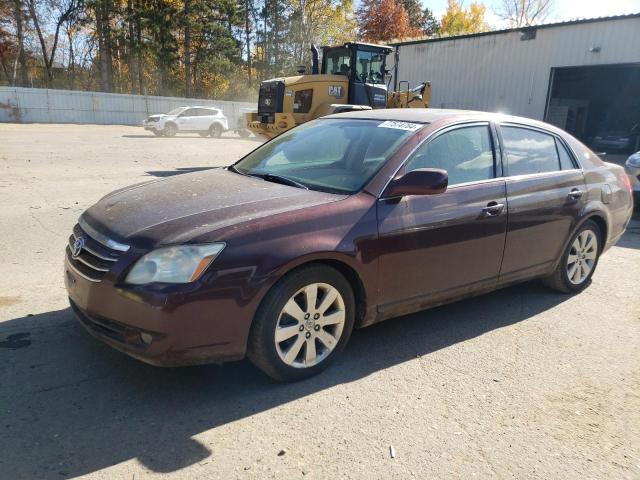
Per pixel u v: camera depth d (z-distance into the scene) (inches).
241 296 116.0
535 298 198.7
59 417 112.6
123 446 104.6
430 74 947.3
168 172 490.9
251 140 1016.2
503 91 855.7
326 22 2197.3
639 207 383.9
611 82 1085.1
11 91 1330.0
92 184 396.2
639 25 705.6
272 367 125.0
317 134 175.3
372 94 595.8
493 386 134.6
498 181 165.6
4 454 100.0
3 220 275.0
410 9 2751.0
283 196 135.3
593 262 207.6
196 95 2038.6
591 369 145.8
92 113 1439.5
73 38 1973.4
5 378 125.7
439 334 164.2
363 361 144.3
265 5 2207.2
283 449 106.2
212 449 105.2
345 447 108.0
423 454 107.2
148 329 110.7
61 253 224.1
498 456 107.9
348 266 132.2
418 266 145.6
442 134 156.9
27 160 523.2
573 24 761.6
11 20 1763.0
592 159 204.8
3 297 173.6
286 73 2209.6
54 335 148.1
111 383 126.5
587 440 114.7
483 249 160.6
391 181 141.6
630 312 187.8
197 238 114.2
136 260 113.9
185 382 128.9
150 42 1732.3
